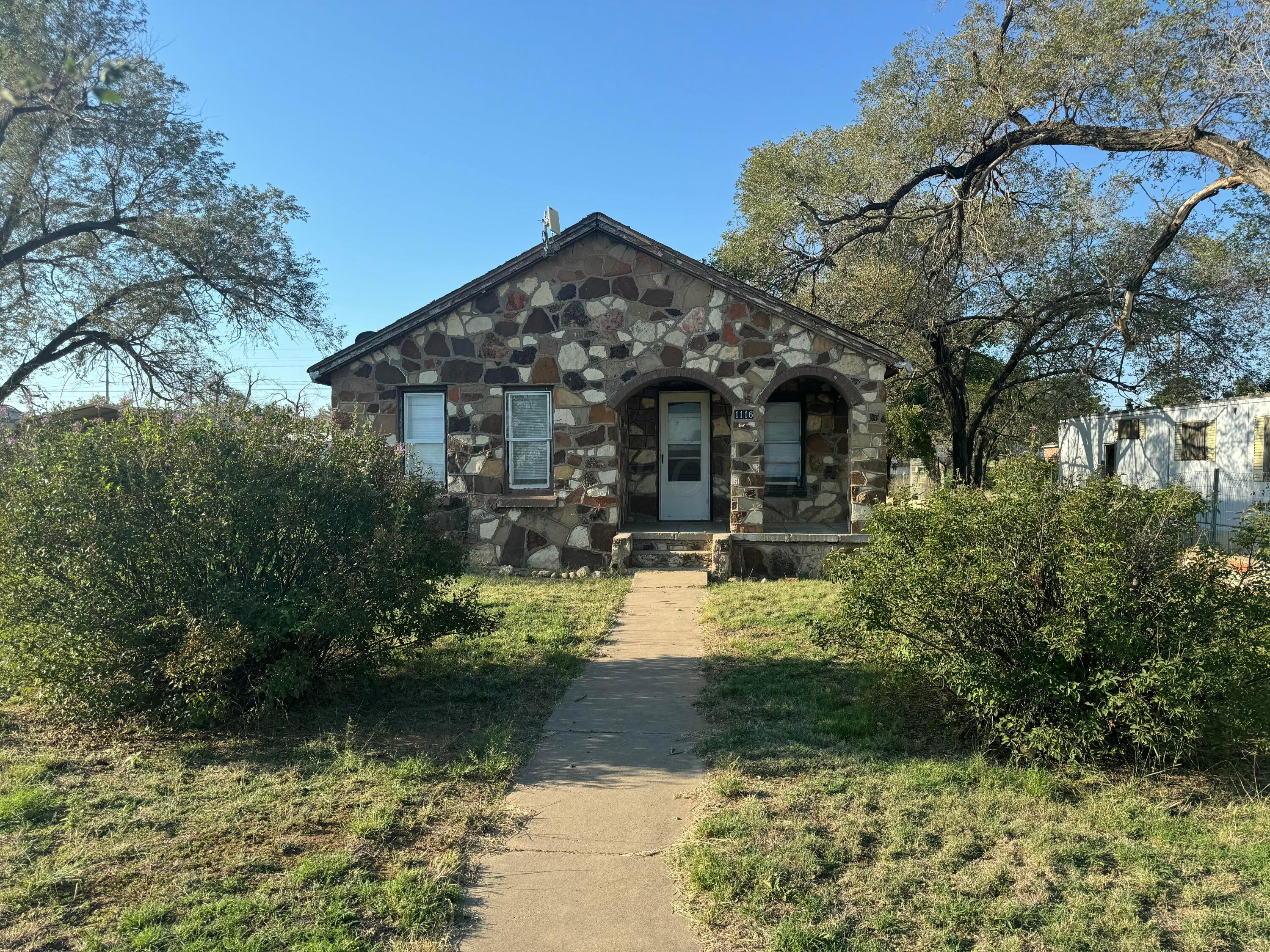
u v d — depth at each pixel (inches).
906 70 706.2
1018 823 162.1
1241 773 185.3
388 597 233.9
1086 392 882.1
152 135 680.4
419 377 488.7
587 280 480.1
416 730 221.5
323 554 231.3
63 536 206.4
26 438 249.8
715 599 393.4
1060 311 779.4
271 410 239.9
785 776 187.3
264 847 154.3
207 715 210.1
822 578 461.1
